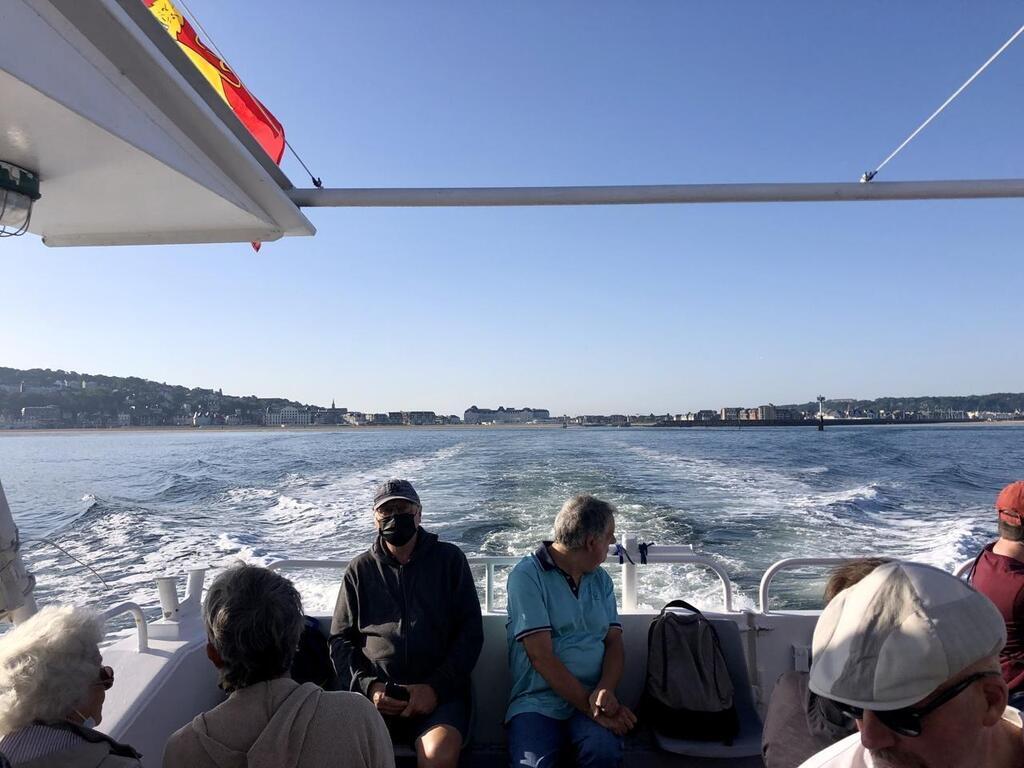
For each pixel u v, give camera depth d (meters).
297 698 1.75
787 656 3.29
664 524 11.65
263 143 3.04
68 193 2.46
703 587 7.52
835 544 10.29
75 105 1.70
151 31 1.90
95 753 1.62
